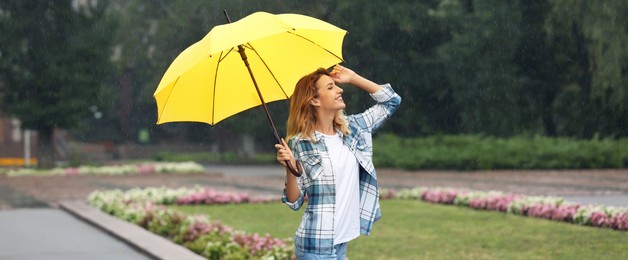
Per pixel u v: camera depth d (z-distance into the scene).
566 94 41.53
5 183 31.73
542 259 10.34
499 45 42.84
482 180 28.86
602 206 14.62
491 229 13.81
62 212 18.73
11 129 65.50
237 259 10.16
